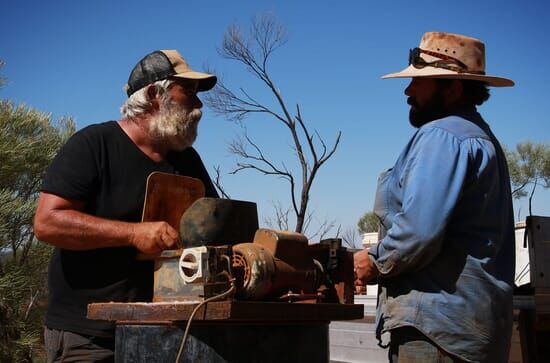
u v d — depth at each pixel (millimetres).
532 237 3633
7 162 7297
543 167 15133
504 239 2660
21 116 7602
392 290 2611
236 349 2250
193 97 3145
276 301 2326
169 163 3186
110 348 2887
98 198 2973
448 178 2449
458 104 2779
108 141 3033
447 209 2422
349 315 2521
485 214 2549
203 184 3242
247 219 2578
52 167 2918
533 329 3555
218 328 2229
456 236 2514
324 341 2533
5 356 6656
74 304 2896
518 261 4547
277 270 2283
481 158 2551
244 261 2227
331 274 2541
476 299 2475
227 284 2205
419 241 2414
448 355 2479
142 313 2340
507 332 2562
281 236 2350
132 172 3049
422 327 2480
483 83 2822
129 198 3018
